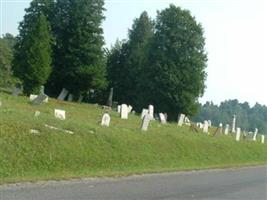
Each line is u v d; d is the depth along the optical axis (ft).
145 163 99.35
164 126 153.07
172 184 74.02
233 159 142.51
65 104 171.22
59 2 254.27
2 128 79.51
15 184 60.13
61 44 250.57
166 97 249.34
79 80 251.80
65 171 77.82
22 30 249.14
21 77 221.46
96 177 73.51
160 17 257.55
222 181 85.66
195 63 252.42
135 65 312.91
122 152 97.91
